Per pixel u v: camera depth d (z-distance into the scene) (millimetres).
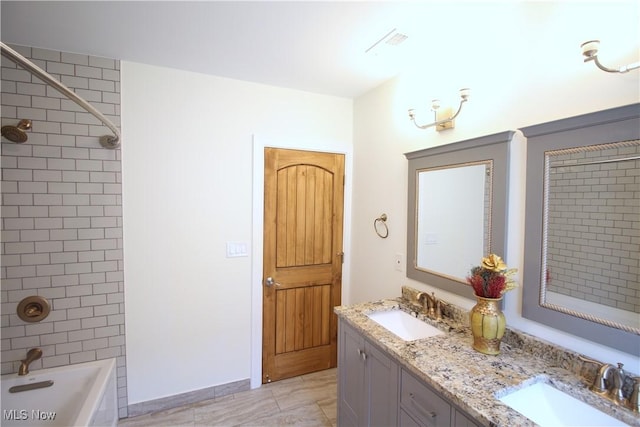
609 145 1096
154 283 2137
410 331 1856
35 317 1854
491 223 1517
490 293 1343
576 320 1202
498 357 1324
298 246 2615
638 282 1047
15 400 1780
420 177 1971
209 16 1515
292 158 2553
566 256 1239
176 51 1880
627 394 1045
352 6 1434
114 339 2043
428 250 1925
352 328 1795
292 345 2639
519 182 1413
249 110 2361
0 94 1684
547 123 1265
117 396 2059
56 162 1869
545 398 1161
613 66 1104
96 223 1967
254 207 2402
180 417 2125
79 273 1945
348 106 2725
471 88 1649
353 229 2758
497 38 1504
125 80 2006
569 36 1226
